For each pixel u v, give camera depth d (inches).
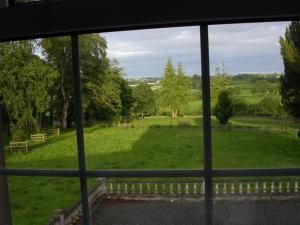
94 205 432.1
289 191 417.7
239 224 383.9
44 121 568.7
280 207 403.5
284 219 386.6
